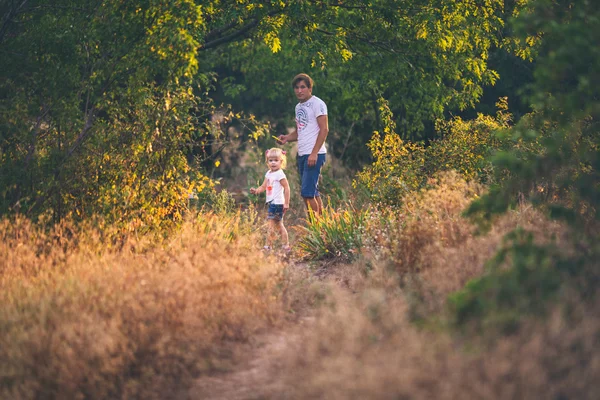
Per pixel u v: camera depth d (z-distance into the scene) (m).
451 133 13.85
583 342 5.14
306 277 9.70
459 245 8.36
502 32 19.00
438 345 5.30
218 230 10.27
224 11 15.26
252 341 7.12
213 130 11.57
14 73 11.08
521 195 9.11
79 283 7.26
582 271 6.01
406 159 13.36
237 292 7.65
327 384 5.05
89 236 9.42
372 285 8.54
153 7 10.55
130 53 10.89
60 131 10.86
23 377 5.68
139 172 10.73
